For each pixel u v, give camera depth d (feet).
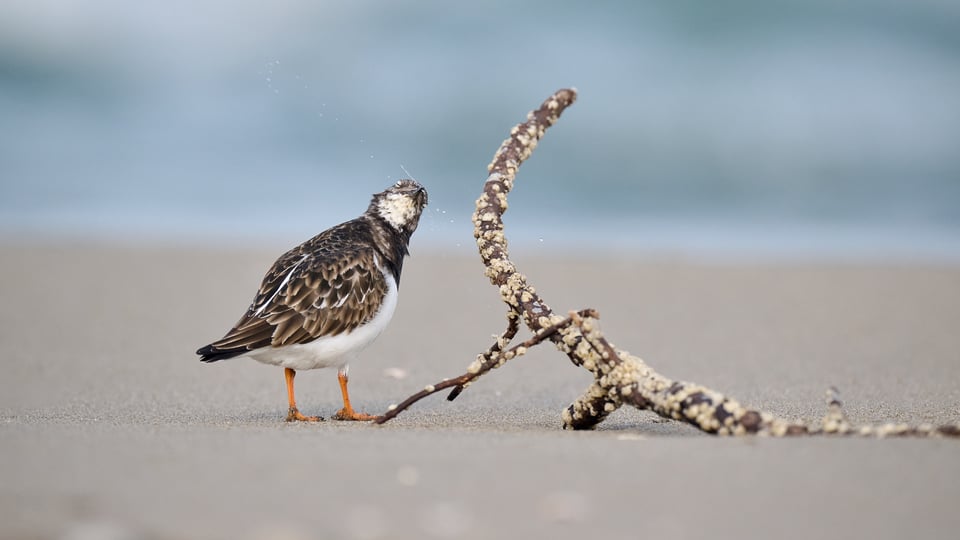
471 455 19.67
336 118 82.99
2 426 24.11
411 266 58.23
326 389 34.37
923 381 34.60
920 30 90.27
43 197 72.43
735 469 18.56
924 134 80.48
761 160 78.74
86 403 31.14
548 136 79.87
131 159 78.74
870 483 17.78
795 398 31.35
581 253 62.54
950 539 15.44
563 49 88.12
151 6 90.07
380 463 18.97
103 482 17.52
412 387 34.78
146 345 41.24
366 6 89.97
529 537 15.23
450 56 87.35
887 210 73.31
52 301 48.62
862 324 45.50
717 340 42.68
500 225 25.57
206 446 20.52
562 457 19.48
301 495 16.93
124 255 59.57
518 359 39.47
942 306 48.93
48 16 88.63
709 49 88.69
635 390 23.15
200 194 73.67
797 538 15.46
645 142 79.77
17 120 82.74
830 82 85.51
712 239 67.72
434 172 77.97
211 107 84.69
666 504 16.72
